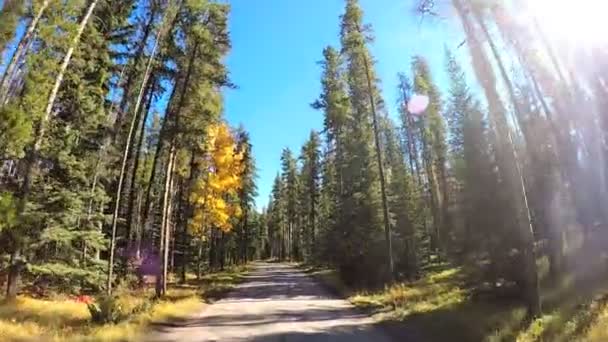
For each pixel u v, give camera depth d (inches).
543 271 695.7
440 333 473.1
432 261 1610.5
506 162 669.3
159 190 1860.2
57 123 791.7
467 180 716.0
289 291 1120.2
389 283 1040.2
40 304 656.4
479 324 462.0
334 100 1492.4
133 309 625.0
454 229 749.3
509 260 627.8
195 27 848.3
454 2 507.2
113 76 1021.2
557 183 776.9
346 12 1098.1
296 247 3545.8
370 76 1103.6
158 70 943.0
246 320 616.1
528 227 474.0
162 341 460.1
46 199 724.0
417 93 1743.4
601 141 791.7
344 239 1272.1
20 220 559.2
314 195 2463.1
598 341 351.3
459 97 1210.0
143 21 889.5
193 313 690.2
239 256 3366.1
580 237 805.2
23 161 736.3
